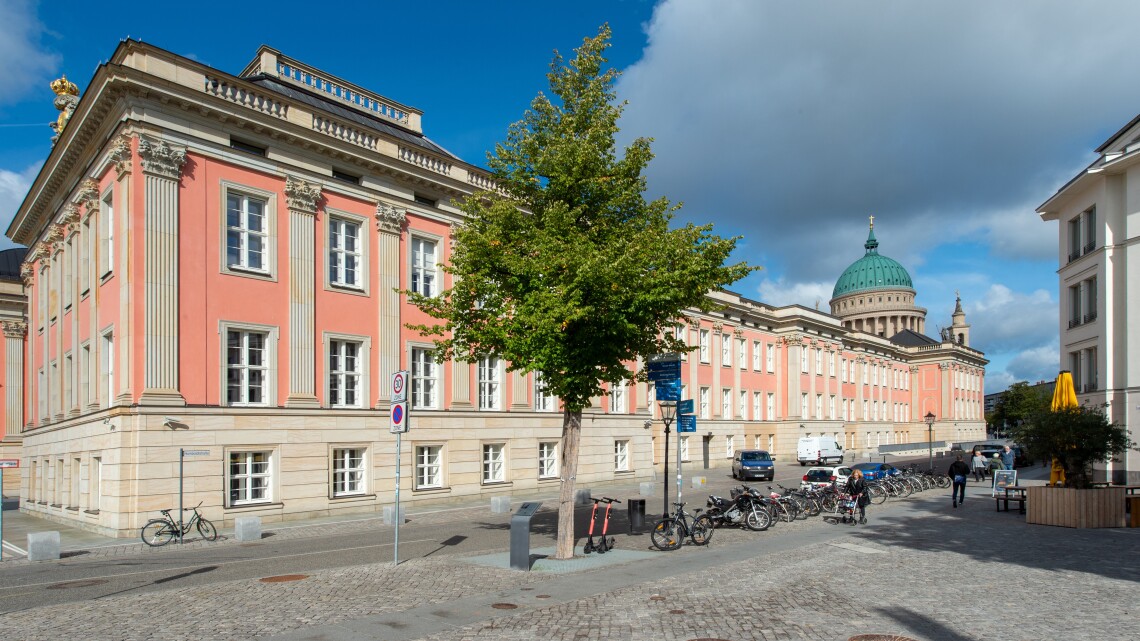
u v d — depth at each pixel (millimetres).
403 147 28078
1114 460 21094
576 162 14711
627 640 8391
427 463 28047
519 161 15469
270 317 23562
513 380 31547
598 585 11695
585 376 14234
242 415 22281
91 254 23750
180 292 21469
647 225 15500
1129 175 31016
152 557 16469
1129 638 8492
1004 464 32312
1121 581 12000
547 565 13523
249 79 27219
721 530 19453
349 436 25094
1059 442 20641
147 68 21125
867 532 18938
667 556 14859
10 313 39656
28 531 22391
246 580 12469
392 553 16000
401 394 14289
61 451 26094
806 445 56406
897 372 91188
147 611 10039
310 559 15383
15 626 9305
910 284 125688
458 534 19500
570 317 12922
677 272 14055
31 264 34406
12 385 39469
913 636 8547
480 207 16016
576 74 15266
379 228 26953
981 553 15180
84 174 25125
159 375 20750
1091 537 17625
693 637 8508
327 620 9398
